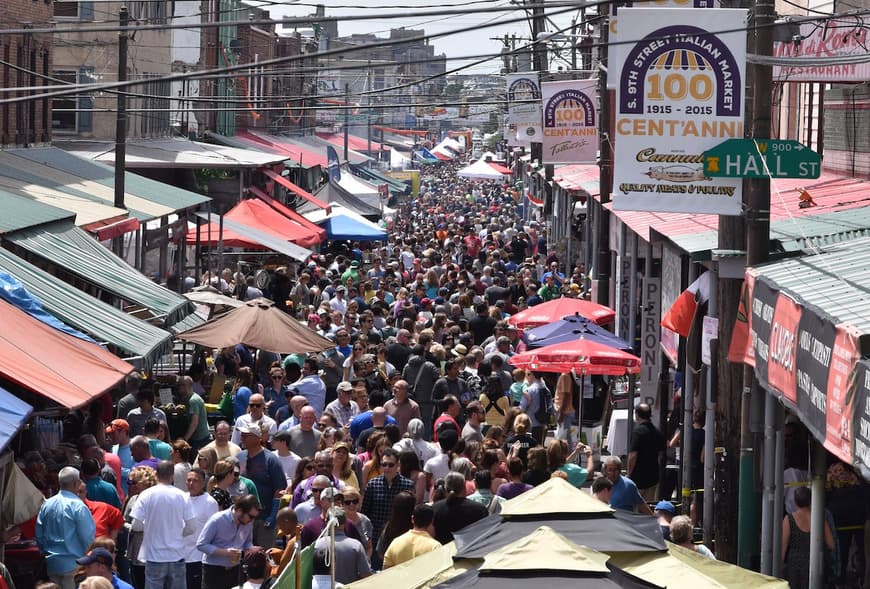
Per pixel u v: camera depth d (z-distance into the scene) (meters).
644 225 27.56
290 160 77.06
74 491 16.27
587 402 28.89
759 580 10.98
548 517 11.30
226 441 20.14
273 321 27.31
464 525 16.44
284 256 51.41
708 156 18.02
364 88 168.12
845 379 11.31
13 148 40.41
